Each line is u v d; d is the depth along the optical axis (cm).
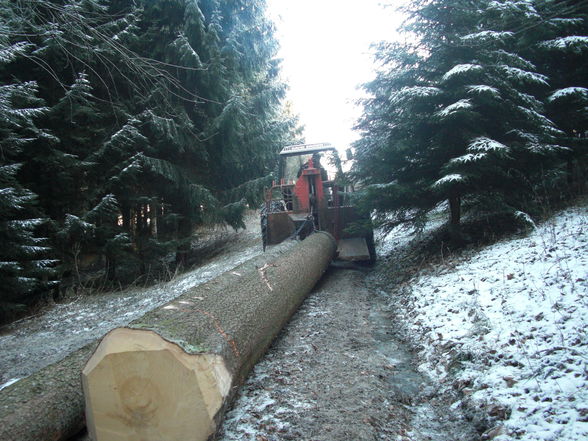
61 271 818
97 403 237
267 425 271
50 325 655
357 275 757
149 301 702
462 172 586
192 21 955
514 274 460
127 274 929
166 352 234
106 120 906
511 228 668
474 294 453
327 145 915
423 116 638
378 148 678
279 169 948
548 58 712
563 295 371
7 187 670
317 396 308
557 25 670
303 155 957
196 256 1238
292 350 403
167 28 1011
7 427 224
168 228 1041
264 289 409
